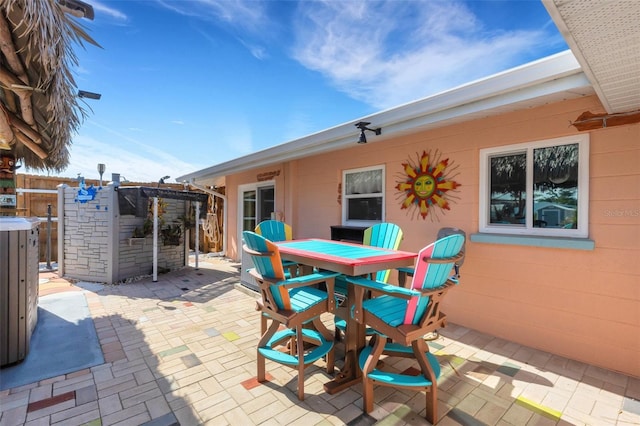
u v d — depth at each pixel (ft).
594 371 9.19
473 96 9.86
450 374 8.96
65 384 8.32
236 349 10.46
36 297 12.25
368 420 7.03
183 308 14.67
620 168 9.13
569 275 10.03
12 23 6.07
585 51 5.99
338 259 8.25
